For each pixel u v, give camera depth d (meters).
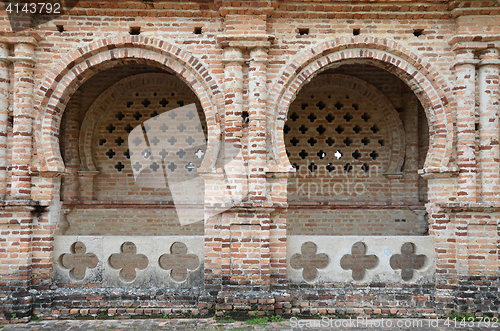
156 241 7.00
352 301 6.84
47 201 6.80
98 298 6.82
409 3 6.80
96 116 9.67
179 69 7.02
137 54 6.98
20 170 6.66
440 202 6.84
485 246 6.67
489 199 6.64
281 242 6.84
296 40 6.97
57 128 7.11
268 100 6.89
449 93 6.90
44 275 6.81
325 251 6.98
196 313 6.68
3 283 6.61
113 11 6.89
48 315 6.66
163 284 6.95
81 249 9.44
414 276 6.96
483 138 6.73
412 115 9.52
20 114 6.68
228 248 6.69
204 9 6.90
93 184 9.62
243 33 6.73
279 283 6.81
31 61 6.77
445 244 6.85
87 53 6.87
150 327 6.21
